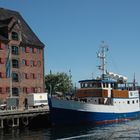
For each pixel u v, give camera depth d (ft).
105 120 211.61
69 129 188.34
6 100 248.11
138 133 172.76
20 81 276.00
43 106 249.96
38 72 293.23
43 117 220.84
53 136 167.53
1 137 167.22
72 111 197.67
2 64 263.49
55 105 196.13
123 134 169.99
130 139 156.04
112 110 216.13
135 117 235.81
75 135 168.55
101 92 213.87
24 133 179.42
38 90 291.58
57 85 407.03
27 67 283.38
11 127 204.03
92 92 215.92
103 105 210.38
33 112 216.54
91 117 204.03
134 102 235.40
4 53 265.75
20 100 273.75
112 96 217.56
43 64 298.56
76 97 220.02
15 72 272.51
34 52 290.97
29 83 283.79
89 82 218.38
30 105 251.80
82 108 200.75
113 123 214.07
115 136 164.45
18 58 275.80
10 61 262.67
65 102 196.85
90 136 165.07
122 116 223.30
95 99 215.10
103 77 224.12
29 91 283.18
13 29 273.33
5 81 263.29
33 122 216.54
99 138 159.63
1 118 196.95
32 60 288.51
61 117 196.34
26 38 288.51
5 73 263.90
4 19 279.69
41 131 184.65
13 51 272.72
